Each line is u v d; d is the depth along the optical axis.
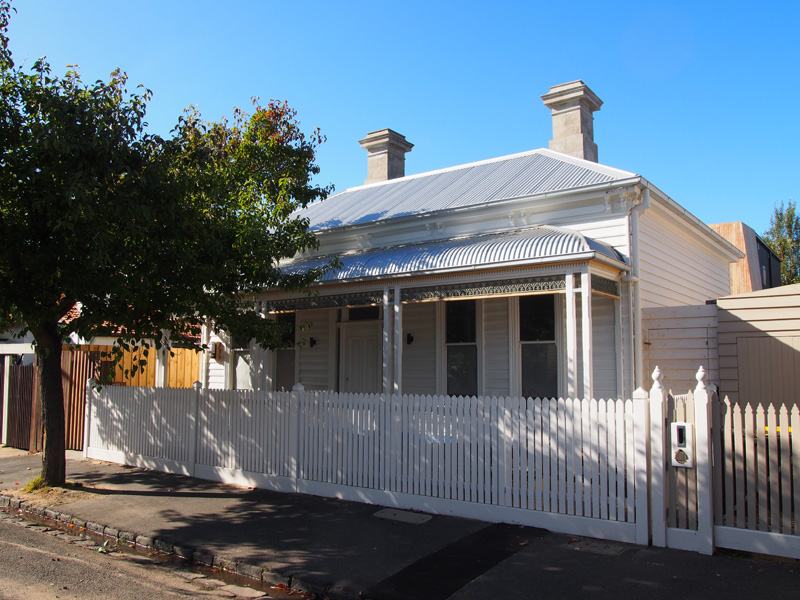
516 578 5.71
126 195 7.77
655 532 6.41
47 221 8.19
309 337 14.62
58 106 7.80
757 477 6.07
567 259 8.77
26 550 7.13
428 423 8.15
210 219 9.89
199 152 9.53
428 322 12.62
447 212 12.04
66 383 13.87
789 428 5.97
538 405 7.26
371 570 6.03
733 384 10.36
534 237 9.67
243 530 7.46
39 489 9.75
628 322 10.21
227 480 10.18
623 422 6.70
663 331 10.90
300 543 6.89
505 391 11.41
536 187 11.93
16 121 8.20
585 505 6.86
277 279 11.13
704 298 14.85
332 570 6.05
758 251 22.78
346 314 14.09
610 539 6.67
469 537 6.92
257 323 10.62
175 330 9.63
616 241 10.45
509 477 7.43
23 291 8.52
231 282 10.31
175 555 6.96
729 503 6.19
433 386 12.41
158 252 8.77
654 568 5.81
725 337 10.48
